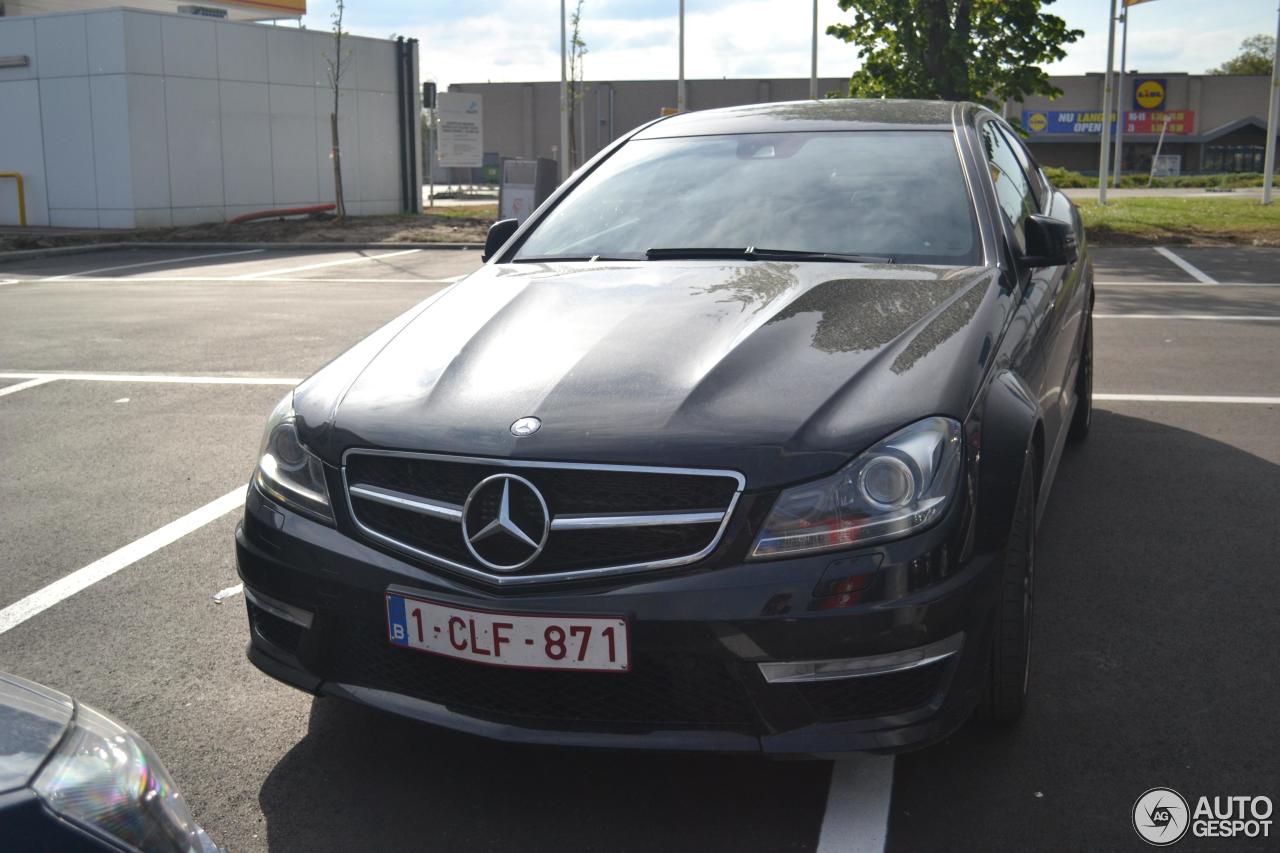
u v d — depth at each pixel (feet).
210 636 11.54
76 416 21.27
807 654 7.34
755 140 12.98
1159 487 15.69
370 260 54.85
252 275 47.65
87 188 74.74
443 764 9.00
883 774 8.66
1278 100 80.33
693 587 7.38
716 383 8.19
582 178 13.20
